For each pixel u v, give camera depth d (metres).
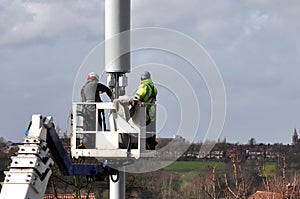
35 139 10.78
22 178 9.81
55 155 13.78
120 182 15.16
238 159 18.69
